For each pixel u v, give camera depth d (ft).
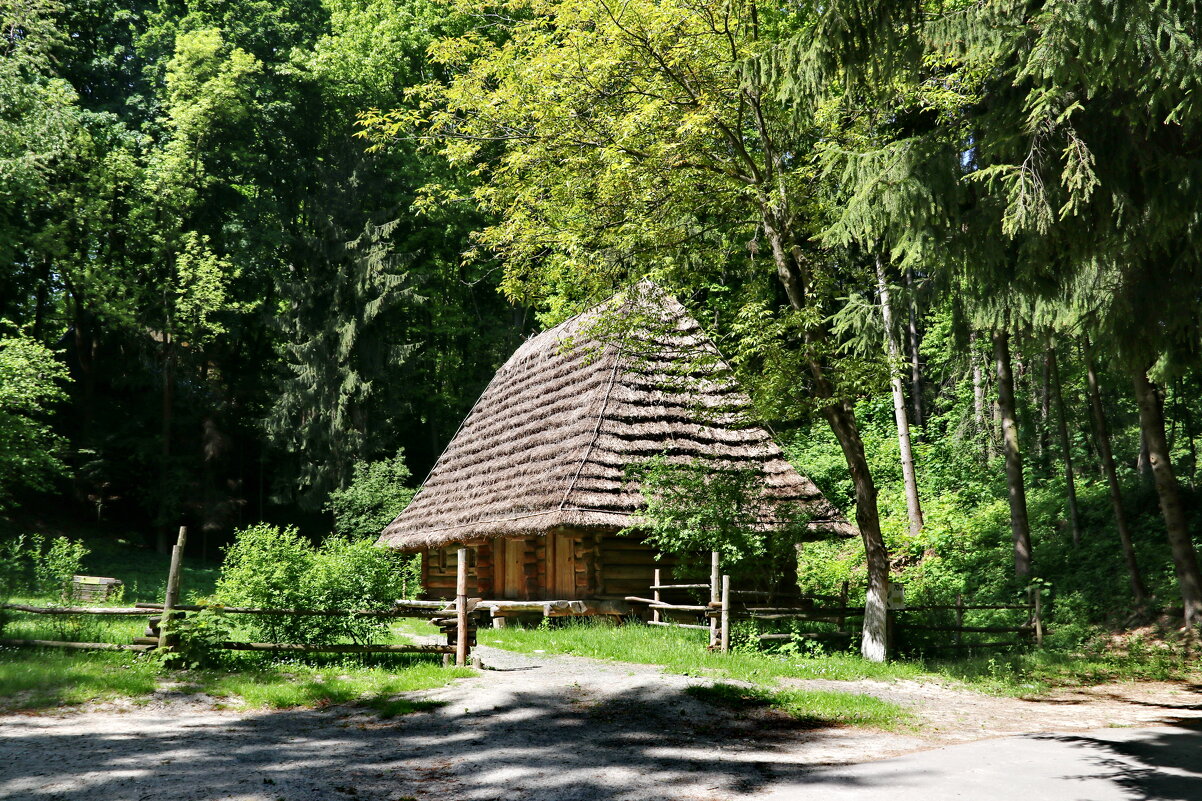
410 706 31.60
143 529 127.03
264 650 37.96
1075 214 30.68
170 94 127.13
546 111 47.57
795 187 48.70
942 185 33.24
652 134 46.96
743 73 41.22
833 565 78.07
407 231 141.49
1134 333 39.27
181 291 120.06
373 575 41.34
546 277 51.67
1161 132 32.35
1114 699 40.63
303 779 22.53
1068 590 65.31
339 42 133.90
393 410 129.80
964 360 69.36
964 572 73.31
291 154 137.69
